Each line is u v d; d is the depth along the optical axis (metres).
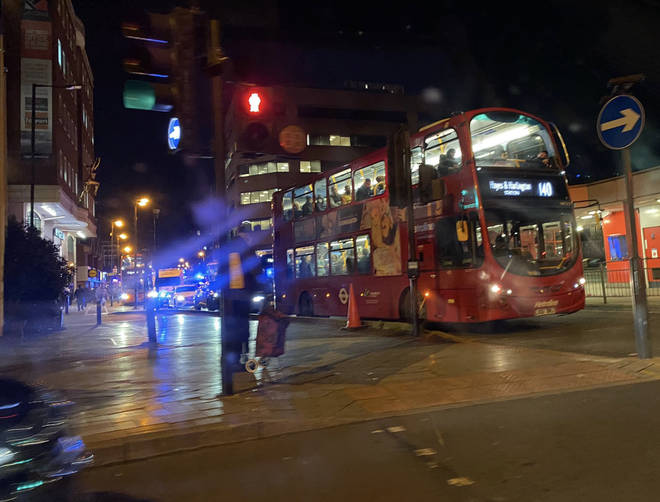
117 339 16.06
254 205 63.66
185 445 5.28
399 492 3.95
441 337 11.95
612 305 17.36
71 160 44.19
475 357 9.22
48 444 3.50
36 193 34.22
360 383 7.62
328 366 9.08
